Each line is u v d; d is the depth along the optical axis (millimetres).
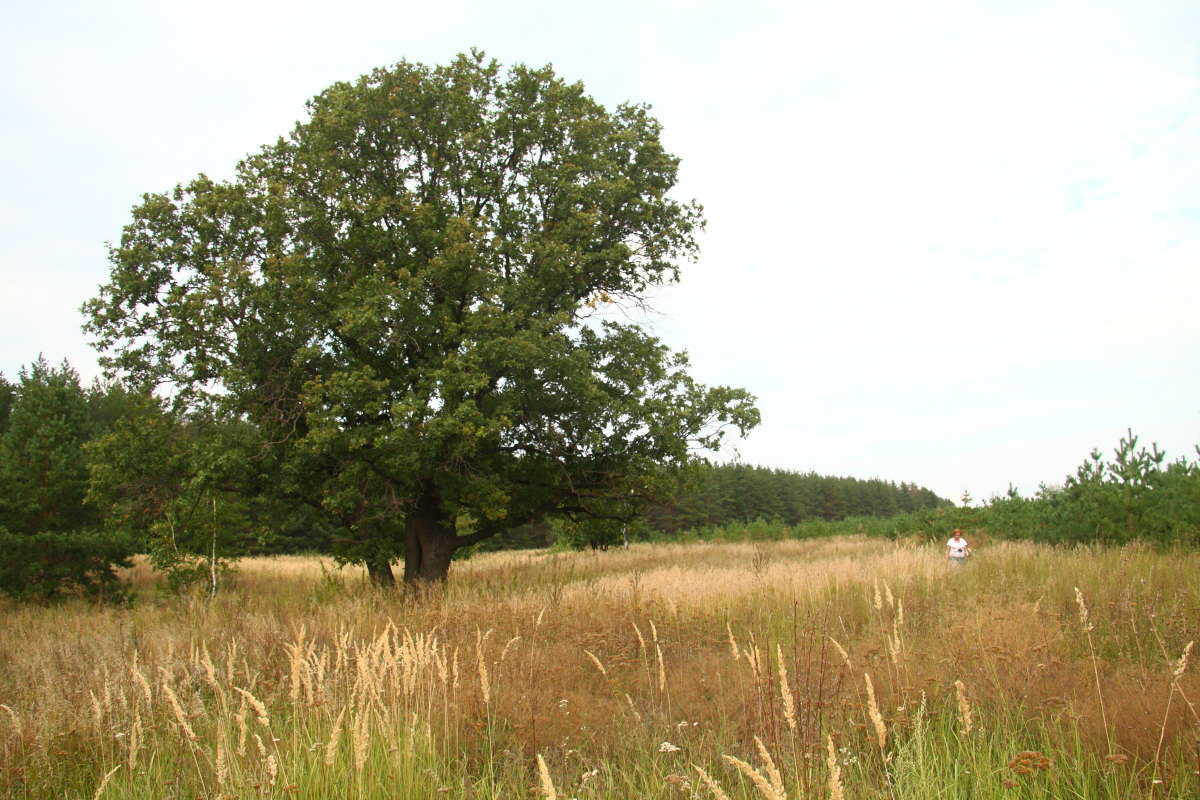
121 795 5262
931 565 15836
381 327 18172
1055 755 4895
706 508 84562
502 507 19469
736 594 12750
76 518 21594
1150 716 5195
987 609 9500
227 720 6090
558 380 19375
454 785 5184
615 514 22734
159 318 19266
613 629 10195
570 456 20844
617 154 22203
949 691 6223
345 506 18797
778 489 101938
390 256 20062
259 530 21484
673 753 5582
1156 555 15227
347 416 19281
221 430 19812
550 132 21438
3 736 6113
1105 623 8641
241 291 18906
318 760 5109
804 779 4449
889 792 4348
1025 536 23641
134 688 6898
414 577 21359
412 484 19016
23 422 22703
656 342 21297
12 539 19312
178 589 19594
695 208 22766
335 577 19891
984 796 4520
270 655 9039
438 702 6543
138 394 19656
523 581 18656
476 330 18250
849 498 116812
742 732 5805
